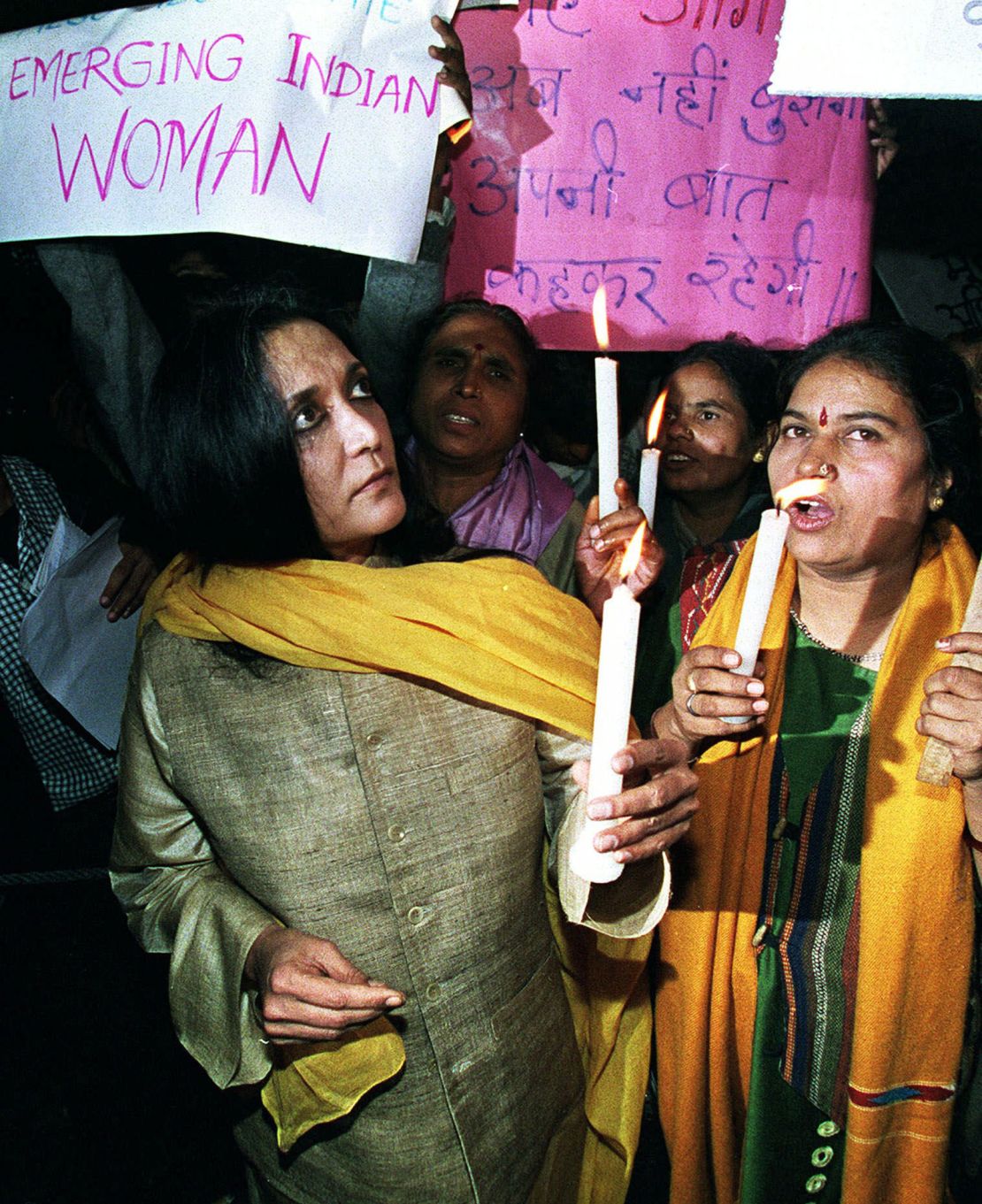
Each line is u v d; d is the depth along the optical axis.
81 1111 2.30
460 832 1.29
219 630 1.29
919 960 1.43
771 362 2.19
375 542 1.42
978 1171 1.61
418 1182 1.31
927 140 2.95
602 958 1.54
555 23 2.13
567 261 2.20
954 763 1.24
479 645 1.29
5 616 2.01
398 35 1.83
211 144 1.80
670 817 1.18
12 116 1.89
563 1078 1.43
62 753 2.12
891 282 2.91
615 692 1.01
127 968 2.56
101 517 2.12
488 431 2.10
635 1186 1.87
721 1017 1.51
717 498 2.24
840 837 1.47
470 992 1.30
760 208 2.21
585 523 1.75
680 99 2.16
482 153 2.16
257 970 1.22
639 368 2.69
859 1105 1.44
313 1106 1.27
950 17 1.24
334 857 1.25
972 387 1.41
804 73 1.28
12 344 2.44
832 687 1.48
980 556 1.51
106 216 1.84
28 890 2.56
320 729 1.26
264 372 1.22
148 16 1.84
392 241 1.84
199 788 1.29
